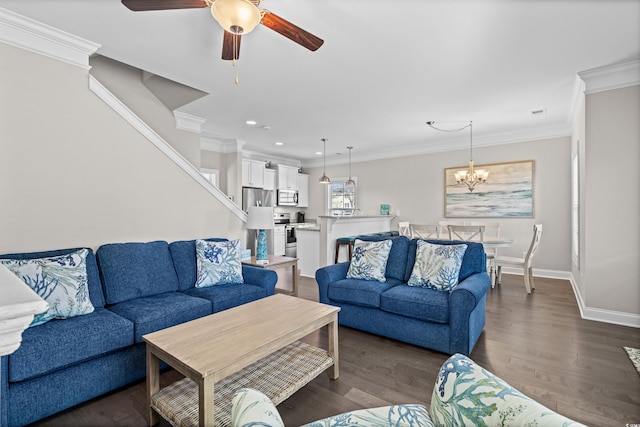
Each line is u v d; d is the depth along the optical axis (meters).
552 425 0.79
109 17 2.30
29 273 1.99
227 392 1.76
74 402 1.82
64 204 2.57
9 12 2.22
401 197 6.83
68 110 2.59
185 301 2.48
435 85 3.50
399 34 2.51
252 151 7.27
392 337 2.74
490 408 0.94
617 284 3.18
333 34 2.51
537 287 4.61
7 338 0.44
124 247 2.71
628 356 2.45
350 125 5.07
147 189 3.12
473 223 5.61
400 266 3.23
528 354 2.49
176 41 2.64
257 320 2.01
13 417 1.60
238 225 4.06
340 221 5.29
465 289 2.42
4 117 2.28
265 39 2.58
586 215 3.32
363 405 1.86
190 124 4.47
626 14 2.24
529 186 5.36
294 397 1.94
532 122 4.88
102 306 2.39
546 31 2.46
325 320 2.10
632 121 3.08
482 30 2.45
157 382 1.74
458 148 6.06
